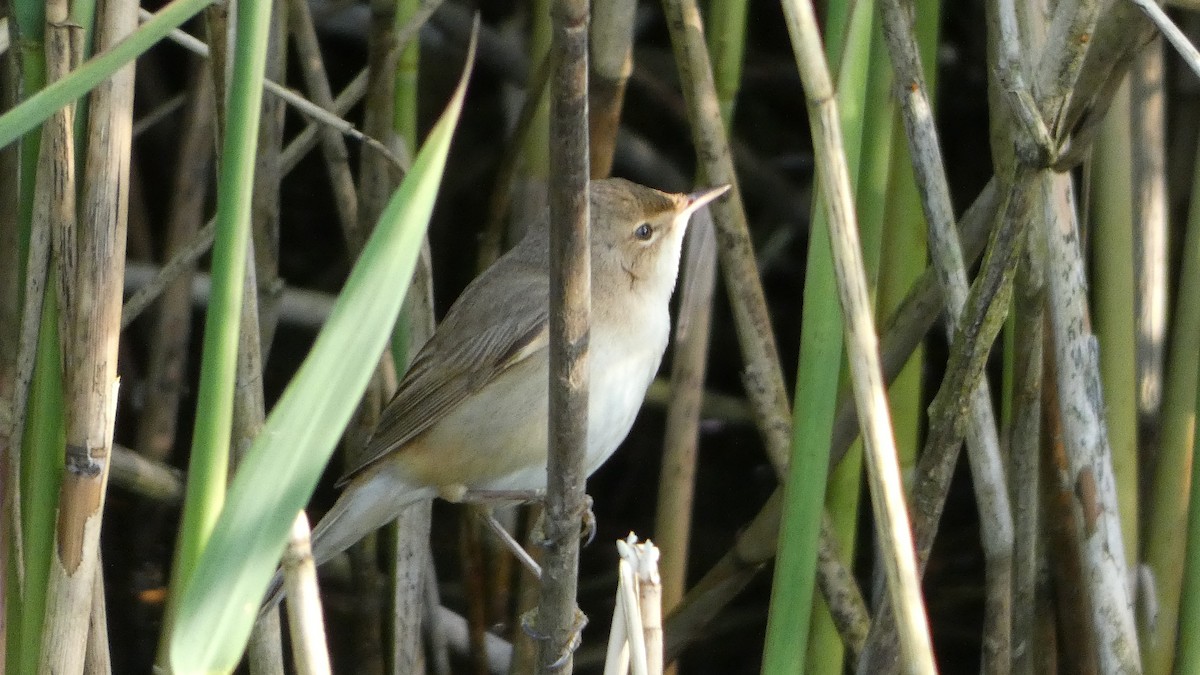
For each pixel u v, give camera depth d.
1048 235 5.91
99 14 5.07
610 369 7.50
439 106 12.93
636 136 12.71
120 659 10.47
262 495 4.11
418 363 7.74
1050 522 7.01
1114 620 6.04
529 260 7.83
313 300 11.70
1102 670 6.07
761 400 7.32
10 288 8.37
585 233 4.39
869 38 5.24
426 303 8.71
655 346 7.76
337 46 13.16
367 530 7.91
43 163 5.27
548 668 5.52
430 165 4.11
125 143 4.96
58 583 5.18
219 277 4.13
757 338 7.32
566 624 5.40
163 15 4.23
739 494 11.78
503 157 9.52
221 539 4.09
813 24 4.61
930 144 5.73
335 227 13.25
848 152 5.24
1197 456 5.90
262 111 8.38
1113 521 6.02
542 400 7.59
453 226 12.96
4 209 8.45
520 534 10.01
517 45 12.29
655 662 5.07
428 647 9.69
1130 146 6.94
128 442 11.72
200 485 4.22
